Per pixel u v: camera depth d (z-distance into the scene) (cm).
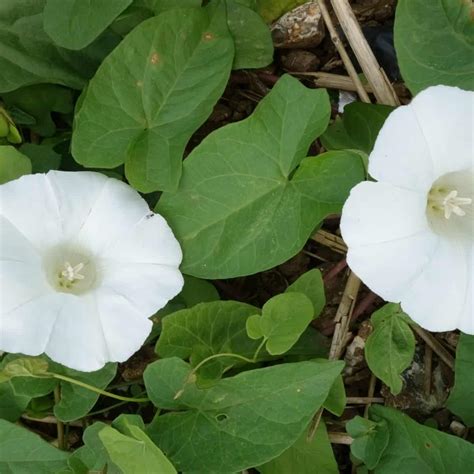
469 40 36
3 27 37
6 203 34
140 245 35
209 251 36
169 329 36
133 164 36
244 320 37
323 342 40
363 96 40
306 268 41
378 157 33
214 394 36
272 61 41
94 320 35
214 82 37
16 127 39
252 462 35
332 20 40
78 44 36
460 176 35
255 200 36
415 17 36
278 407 35
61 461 36
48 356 36
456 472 36
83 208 35
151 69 36
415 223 34
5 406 37
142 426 35
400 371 37
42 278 35
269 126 36
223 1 37
